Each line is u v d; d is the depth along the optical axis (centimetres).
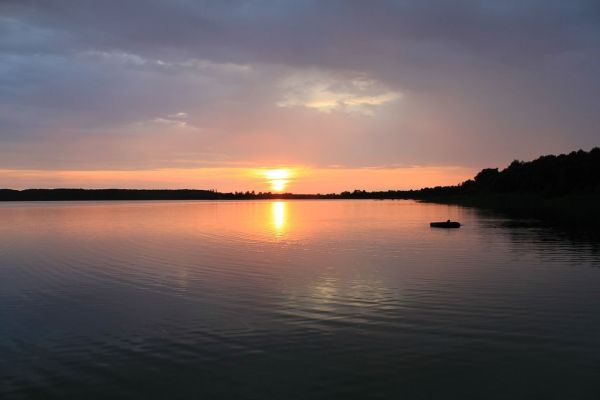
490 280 2348
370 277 2466
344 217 8481
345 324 1656
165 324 1686
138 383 1220
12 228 5972
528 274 2495
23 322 1730
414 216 8456
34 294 2166
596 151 12769
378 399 1120
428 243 3969
